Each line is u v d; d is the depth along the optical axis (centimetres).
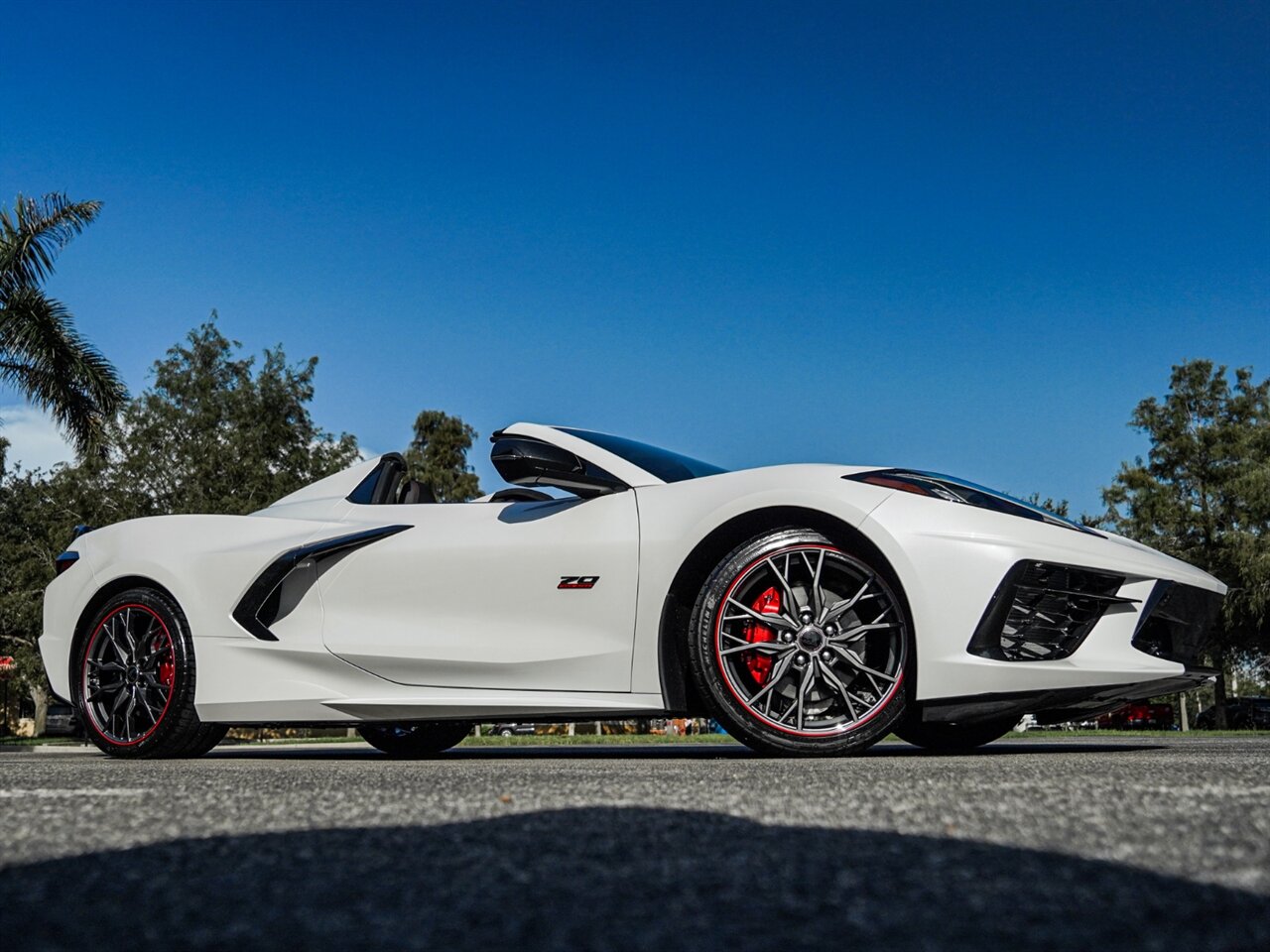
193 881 106
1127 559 301
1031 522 300
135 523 407
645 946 81
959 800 157
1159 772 209
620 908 92
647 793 173
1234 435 2527
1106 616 298
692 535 313
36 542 2395
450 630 341
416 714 343
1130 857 110
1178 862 108
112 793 187
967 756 298
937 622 288
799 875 105
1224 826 129
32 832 138
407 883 104
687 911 91
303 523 381
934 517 296
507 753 461
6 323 1248
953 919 87
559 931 85
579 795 172
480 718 335
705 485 325
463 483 3888
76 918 91
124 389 1319
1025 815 140
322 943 83
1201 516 2509
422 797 171
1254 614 2398
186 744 378
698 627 305
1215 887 96
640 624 317
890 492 302
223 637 369
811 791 173
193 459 2150
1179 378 2625
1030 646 294
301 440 2325
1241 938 80
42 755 479
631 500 331
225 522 392
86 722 392
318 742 1917
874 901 93
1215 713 2517
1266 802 151
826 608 301
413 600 349
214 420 2198
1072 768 224
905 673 293
